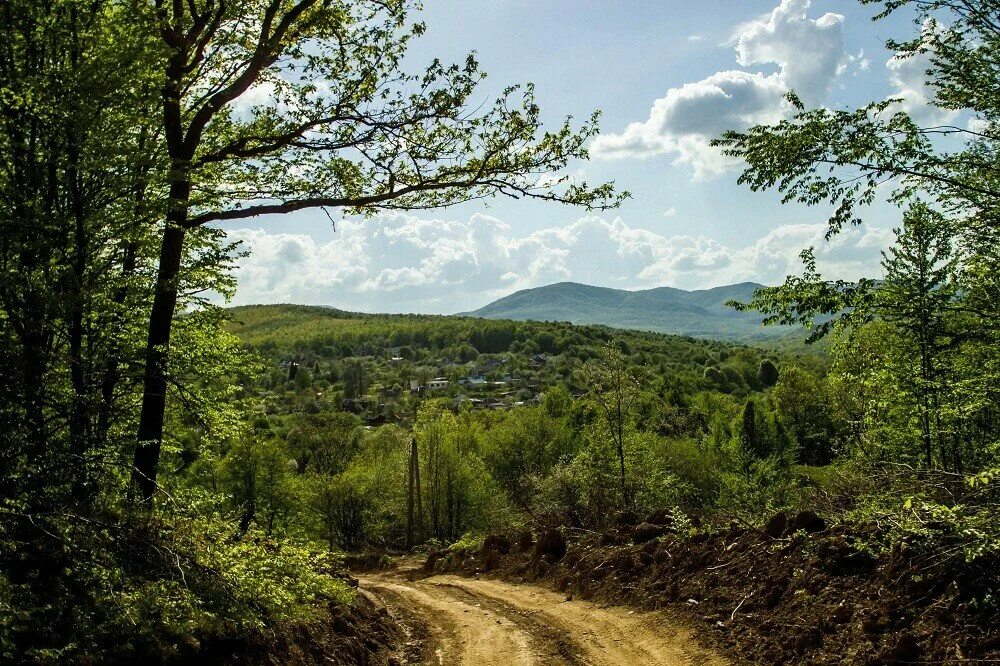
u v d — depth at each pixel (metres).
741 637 8.46
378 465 51.88
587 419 59.16
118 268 9.76
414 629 11.39
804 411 47.03
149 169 8.73
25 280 7.01
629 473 30.64
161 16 9.00
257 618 6.76
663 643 9.08
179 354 10.95
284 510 41.78
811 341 9.17
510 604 12.85
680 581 10.92
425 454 48.75
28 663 4.80
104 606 5.73
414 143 11.01
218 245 11.10
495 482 52.66
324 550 9.16
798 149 8.17
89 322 9.30
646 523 14.87
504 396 146.62
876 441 13.43
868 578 7.96
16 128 7.84
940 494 8.53
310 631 8.25
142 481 9.09
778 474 28.73
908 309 9.07
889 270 11.13
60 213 8.12
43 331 7.75
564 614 11.45
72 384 8.49
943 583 6.98
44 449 6.77
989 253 9.16
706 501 38.88
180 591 6.23
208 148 11.78
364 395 146.88
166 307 10.43
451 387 159.50
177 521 7.73
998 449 10.08
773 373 110.62
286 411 112.50
